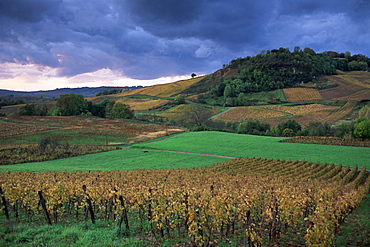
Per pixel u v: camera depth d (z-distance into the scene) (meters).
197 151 66.31
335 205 14.91
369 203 23.52
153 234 13.80
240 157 55.84
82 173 36.69
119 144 79.69
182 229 15.14
